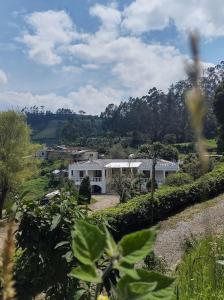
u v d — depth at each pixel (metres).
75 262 4.08
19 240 4.39
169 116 66.06
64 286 4.09
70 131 126.69
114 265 0.69
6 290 0.62
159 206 18.14
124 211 17.17
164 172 58.34
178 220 17.27
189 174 27.28
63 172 70.31
